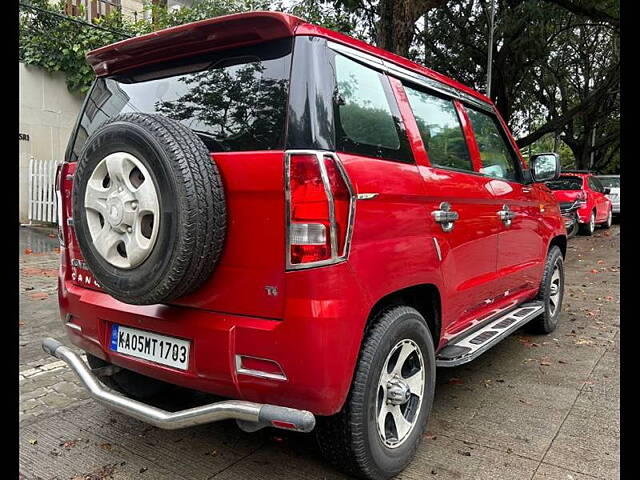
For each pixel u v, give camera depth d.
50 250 8.28
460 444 2.89
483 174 3.62
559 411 3.32
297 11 9.31
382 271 2.29
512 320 3.96
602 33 19.84
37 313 5.15
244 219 2.10
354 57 2.47
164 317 2.29
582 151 26.16
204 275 2.15
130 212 2.12
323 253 2.02
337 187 2.06
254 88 2.24
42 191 10.00
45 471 2.55
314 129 2.09
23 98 9.88
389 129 2.60
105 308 2.54
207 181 2.06
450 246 2.95
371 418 2.30
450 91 3.42
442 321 2.94
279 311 2.05
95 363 3.14
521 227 4.14
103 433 2.94
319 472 2.57
